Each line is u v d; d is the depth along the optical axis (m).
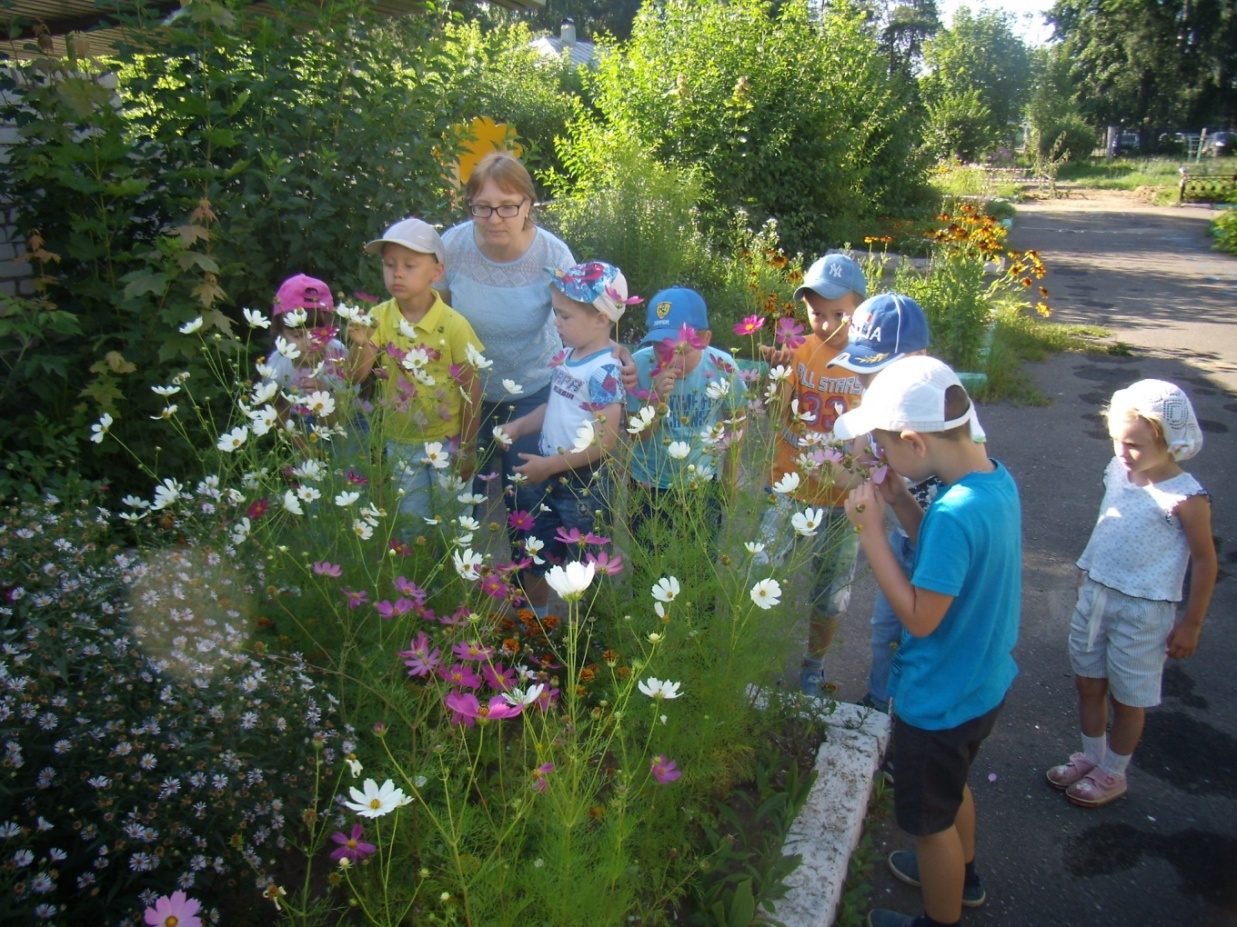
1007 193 29.30
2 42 5.84
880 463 2.25
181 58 4.28
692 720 2.38
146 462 3.73
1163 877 2.73
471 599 2.57
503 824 1.95
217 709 1.88
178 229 3.75
